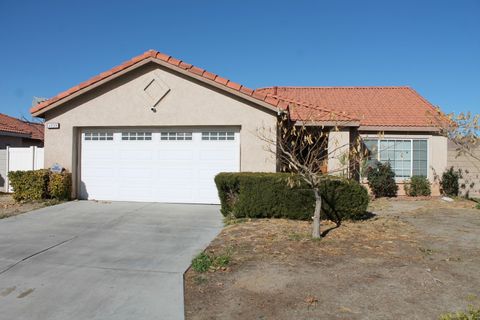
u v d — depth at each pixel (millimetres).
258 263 6688
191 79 12711
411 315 4734
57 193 12867
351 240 8094
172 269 6562
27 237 8648
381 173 16703
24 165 15523
